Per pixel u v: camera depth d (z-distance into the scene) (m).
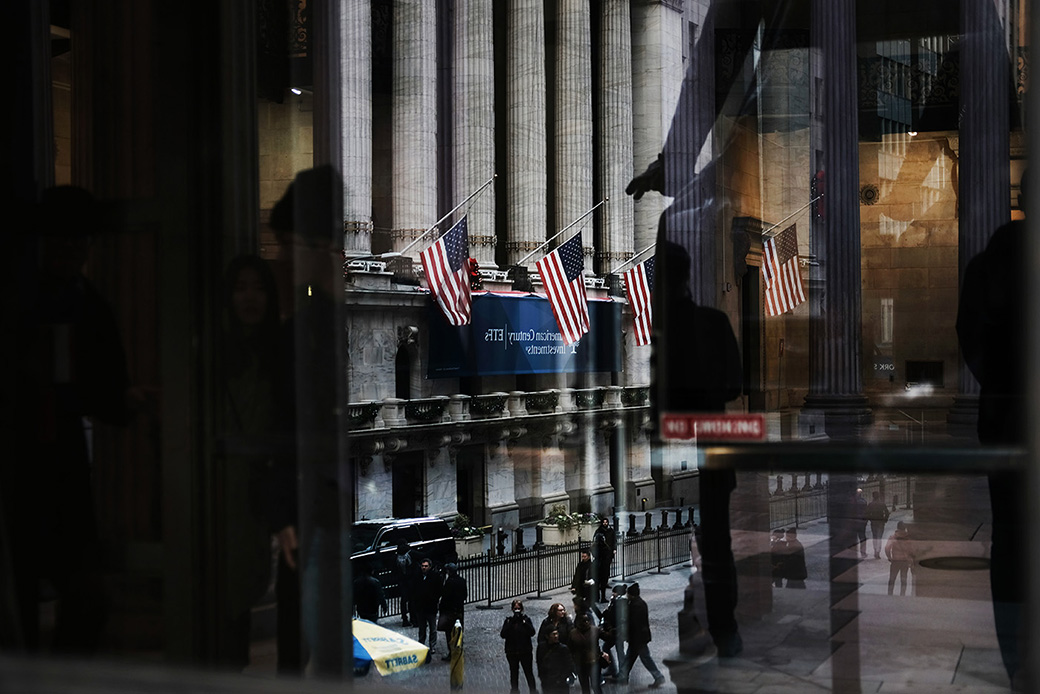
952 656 2.58
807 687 2.84
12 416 3.07
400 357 38.69
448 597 21.98
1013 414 2.57
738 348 3.17
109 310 3.08
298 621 3.12
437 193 42.28
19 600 3.01
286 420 3.20
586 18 47.75
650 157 48.22
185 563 3.00
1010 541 2.49
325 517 3.30
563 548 32.25
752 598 2.91
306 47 4.29
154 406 3.05
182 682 2.02
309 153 4.23
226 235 3.12
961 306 2.61
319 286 3.42
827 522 2.77
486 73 42.75
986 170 3.01
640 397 47.47
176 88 3.11
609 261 48.12
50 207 3.13
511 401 42.47
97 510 3.04
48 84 3.56
